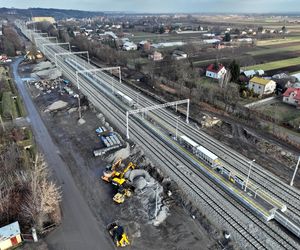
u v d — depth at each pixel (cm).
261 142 4850
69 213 3244
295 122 5391
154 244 2816
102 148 4622
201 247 2780
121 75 9512
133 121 5750
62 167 4138
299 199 3459
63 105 6575
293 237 2888
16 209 3166
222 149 4662
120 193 3459
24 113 6150
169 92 7569
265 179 3853
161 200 3412
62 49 14650
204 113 6138
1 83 7806
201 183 3731
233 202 3372
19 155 4134
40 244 2822
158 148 4644
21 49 13612
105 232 2970
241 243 2803
